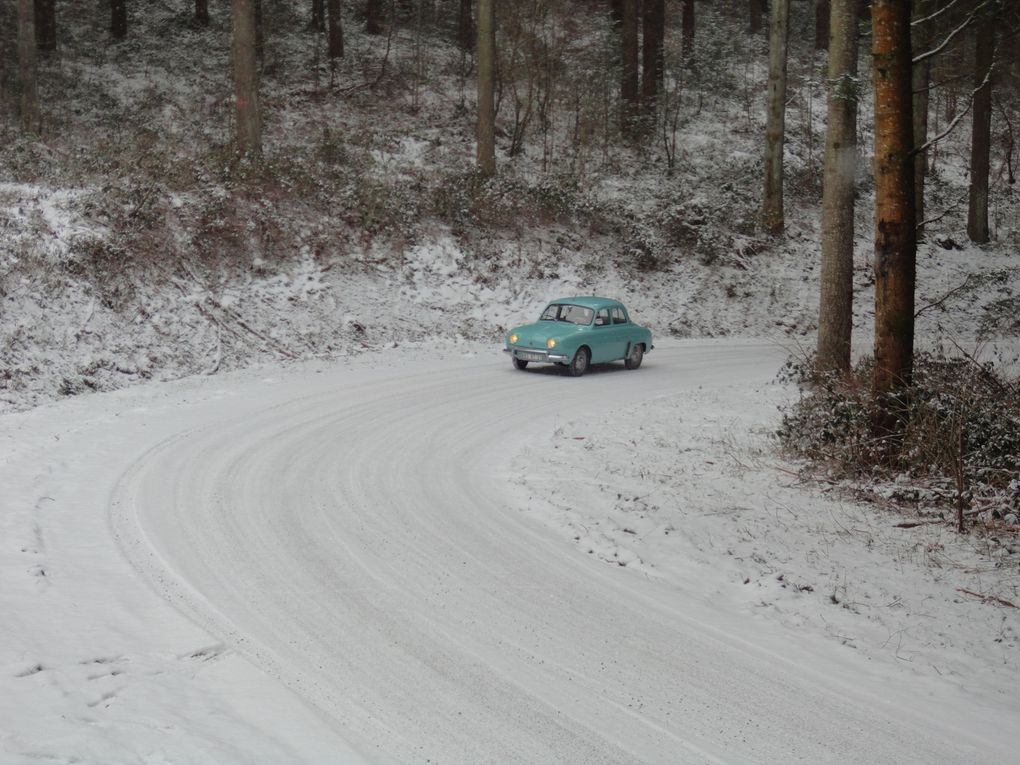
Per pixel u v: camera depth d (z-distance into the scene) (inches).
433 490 413.4
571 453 490.6
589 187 1236.5
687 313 1084.5
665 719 213.5
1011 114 1620.3
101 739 186.4
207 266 820.0
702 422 581.0
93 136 1037.8
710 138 1508.4
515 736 201.9
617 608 284.4
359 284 918.4
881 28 418.3
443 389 679.1
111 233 774.5
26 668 218.1
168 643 242.4
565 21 1676.9
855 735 209.0
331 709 210.5
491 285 1006.4
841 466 443.2
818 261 1247.5
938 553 343.3
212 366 704.4
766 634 269.4
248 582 292.5
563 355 761.6
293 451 475.5
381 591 289.3
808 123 1595.7
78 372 623.2
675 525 363.9
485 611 276.7
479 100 1159.6
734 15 2001.7
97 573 293.4
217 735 193.2
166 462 442.0
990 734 212.1
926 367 553.0
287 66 1450.5
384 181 1085.8
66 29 1427.2
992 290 1230.9
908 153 427.5
